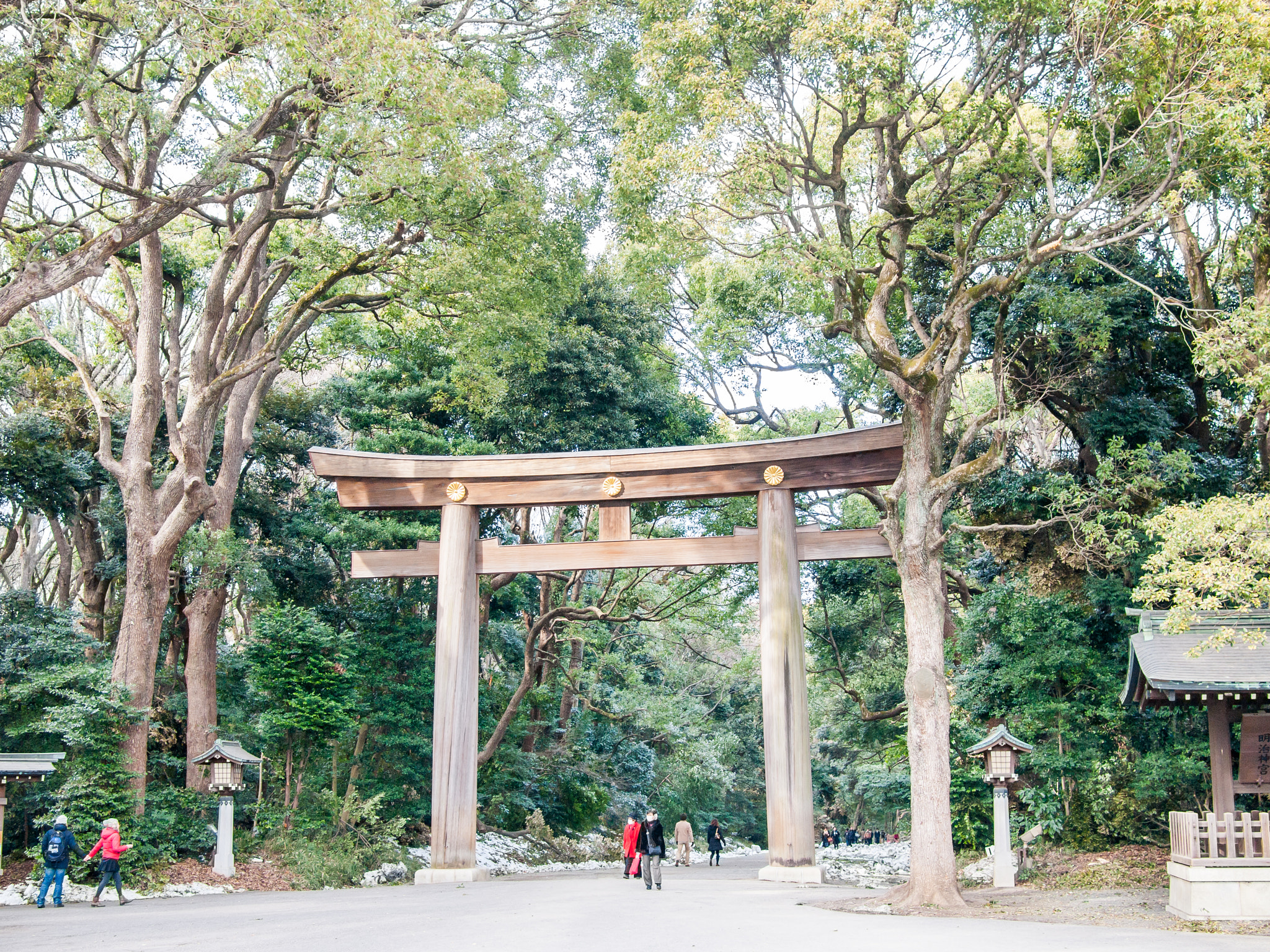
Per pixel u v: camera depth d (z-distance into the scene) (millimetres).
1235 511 10938
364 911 13109
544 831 28500
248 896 16141
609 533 19297
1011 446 20203
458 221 19562
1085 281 19656
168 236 24516
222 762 18047
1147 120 13266
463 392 25234
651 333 30953
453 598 18953
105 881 14734
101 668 18594
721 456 18719
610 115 21750
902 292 20484
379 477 19812
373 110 14797
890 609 27953
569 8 21391
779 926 10852
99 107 14508
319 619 22750
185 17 13062
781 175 15758
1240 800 17062
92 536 26062
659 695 32750
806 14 13539
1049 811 17922
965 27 14055
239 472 22328
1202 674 12844
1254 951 8953
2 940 10438
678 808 37219
